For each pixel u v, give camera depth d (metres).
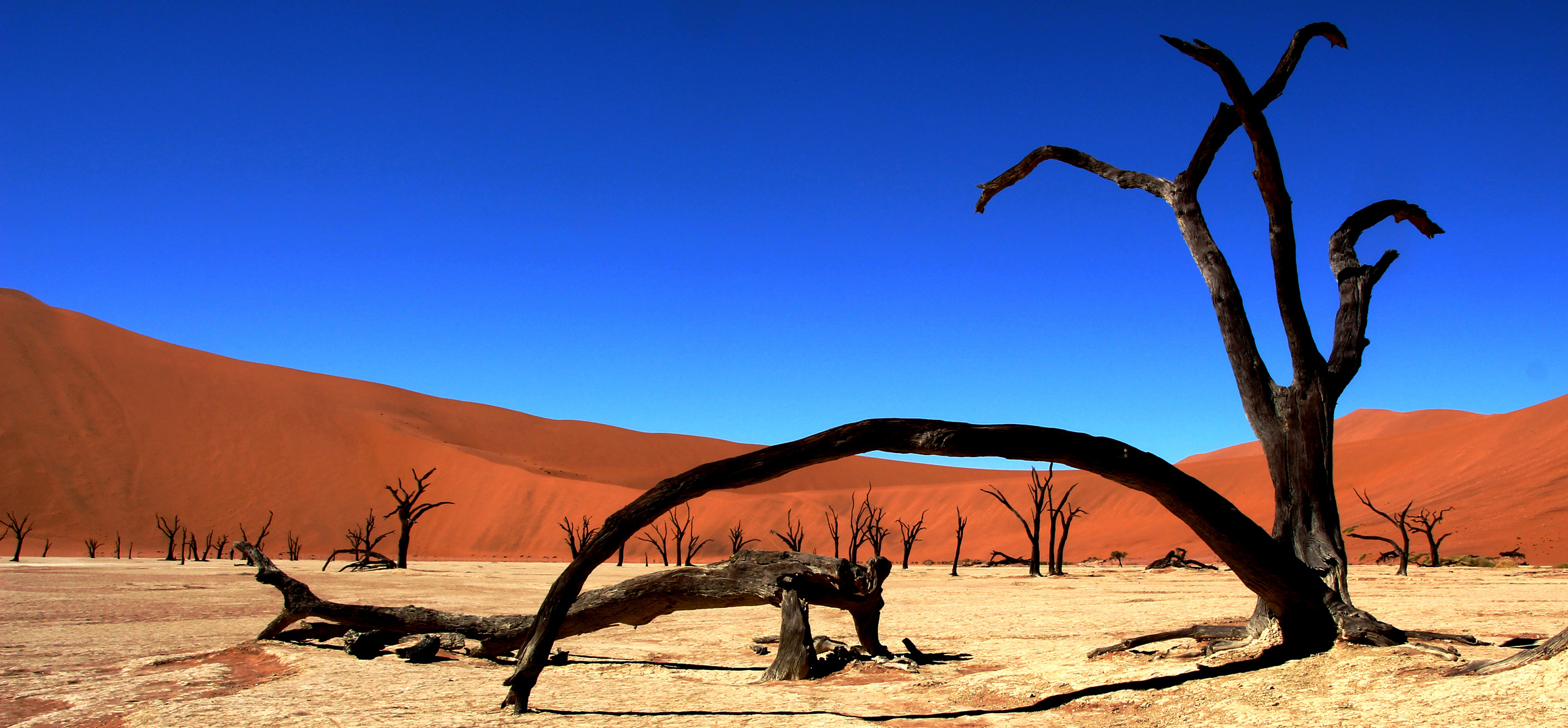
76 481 107.12
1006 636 15.54
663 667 12.34
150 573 45.69
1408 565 56.88
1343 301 9.96
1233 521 8.27
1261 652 9.02
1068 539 95.38
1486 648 8.13
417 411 160.00
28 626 17.28
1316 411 9.40
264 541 105.06
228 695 9.41
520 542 105.19
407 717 8.18
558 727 7.76
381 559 60.53
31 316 139.00
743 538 106.56
